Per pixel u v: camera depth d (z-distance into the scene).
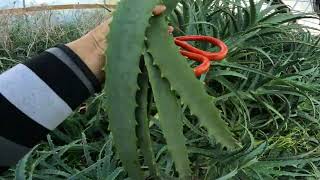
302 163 0.68
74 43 0.44
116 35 0.40
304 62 0.90
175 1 0.43
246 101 0.77
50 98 0.42
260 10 0.97
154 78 0.41
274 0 1.12
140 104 0.41
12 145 0.42
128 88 0.39
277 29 0.87
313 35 1.07
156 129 0.67
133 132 0.39
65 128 0.72
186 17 0.86
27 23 1.30
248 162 0.62
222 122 0.43
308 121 0.79
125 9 0.40
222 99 0.74
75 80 0.43
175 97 0.42
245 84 0.78
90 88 0.44
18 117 0.42
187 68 0.42
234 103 0.75
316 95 0.85
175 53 0.42
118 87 0.40
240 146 0.57
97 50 0.44
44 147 0.68
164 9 0.41
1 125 0.42
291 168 0.69
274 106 0.79
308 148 0.73
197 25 0.85
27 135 0.42
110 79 0.40
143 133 0.41
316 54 0.93
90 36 0.44
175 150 0.41
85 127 0.73
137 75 0.39
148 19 0.40
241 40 0.82
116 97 0.40
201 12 0.89
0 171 0.43
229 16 0.88
